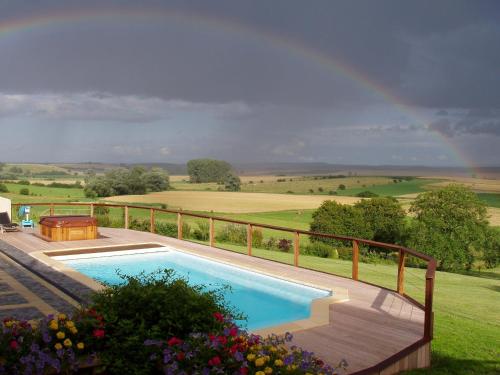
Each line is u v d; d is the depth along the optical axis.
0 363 3.12
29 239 11.77
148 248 10.96
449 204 37.84
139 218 20.86
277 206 50.53
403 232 40.91
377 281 15.33
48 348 3.35
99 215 19.62
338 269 17.53
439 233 37.50
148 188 64.25
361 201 46.62
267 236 29.64
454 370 4.95
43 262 8.80
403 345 4.82
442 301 11.88
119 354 3.56
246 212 47.69
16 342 3.26
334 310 6.13
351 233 43.78
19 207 15.45
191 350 3.50
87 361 3.45
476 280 21.92
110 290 4.17
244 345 3.55
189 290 4.27
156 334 3.69
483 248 37.34
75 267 9.60
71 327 3.54
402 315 5.91
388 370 4.36
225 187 73.38
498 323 8.68
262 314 6.60
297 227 44.09
